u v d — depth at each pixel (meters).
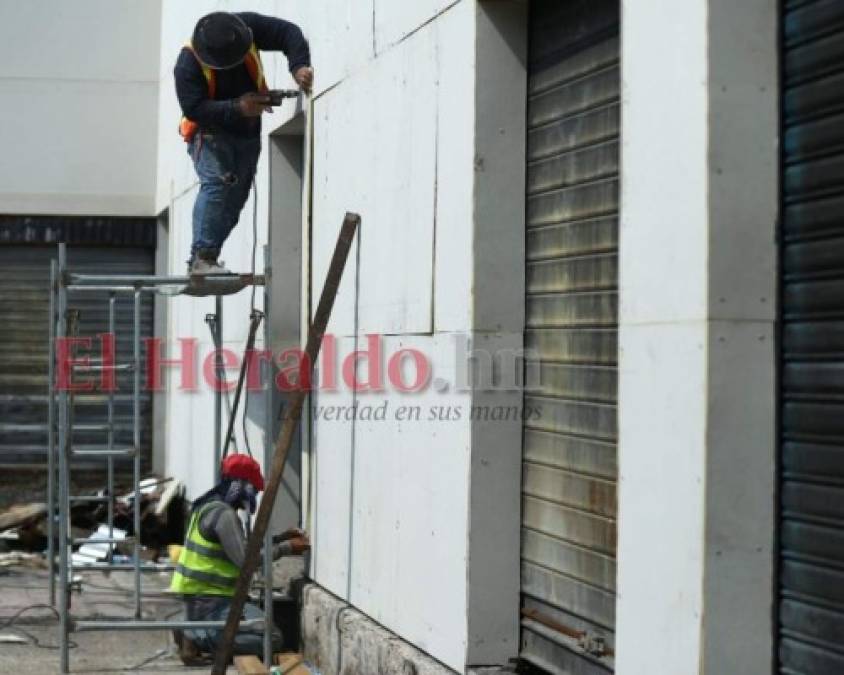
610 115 5.14
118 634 9.02
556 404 5.56
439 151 6.27
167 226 15.32
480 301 5.84
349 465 7.61
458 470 5.96
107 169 15.30
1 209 15.06
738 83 4.05
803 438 3.96
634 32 4.43
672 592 4.16
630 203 4.45
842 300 3.83
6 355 15.40
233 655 8.02
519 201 5.88
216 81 8.16
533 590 5.74
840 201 3.85
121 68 15.32
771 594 4.04
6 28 15.11
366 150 7.40
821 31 3.93
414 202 6.61
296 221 9.50
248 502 8.29
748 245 4.04
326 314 7.24
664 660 4.20
